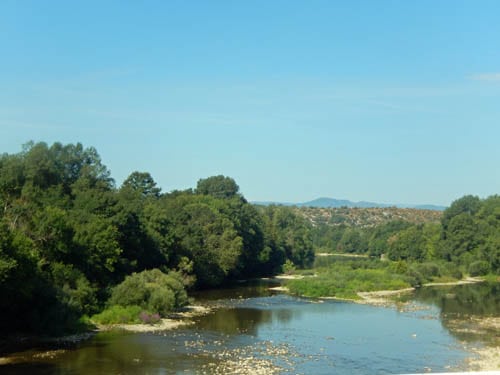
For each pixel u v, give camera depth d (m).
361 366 48.62
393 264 136.38
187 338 59.62
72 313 61.34
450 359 51.62
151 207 102.56
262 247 151.12
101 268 73.56
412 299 99.19
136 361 48.41
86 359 48.75
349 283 112.62
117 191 117.06
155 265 95.94
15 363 46.66
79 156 121.81
